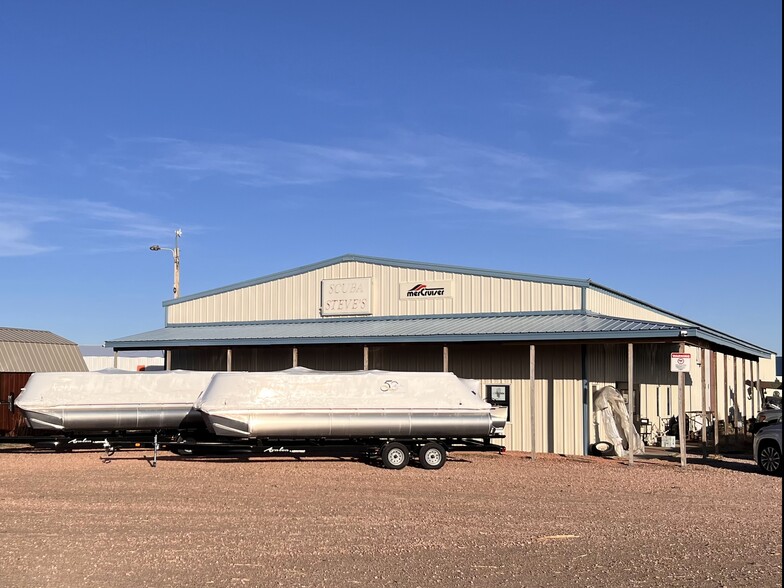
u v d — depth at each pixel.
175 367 29.91
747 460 22.25
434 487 16.22
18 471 18.19
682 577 9.14
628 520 12.68
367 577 9.14
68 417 20.69
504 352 24.20
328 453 21.22
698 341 23.38
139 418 20.89
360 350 26.58
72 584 8.87
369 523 12.30
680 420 20.03
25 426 25.20
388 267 27.61
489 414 19.70
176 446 21.30
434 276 26.81
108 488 15.73
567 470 19.16
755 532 11.70
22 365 32.50
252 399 19.25
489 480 17.30
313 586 8.78
